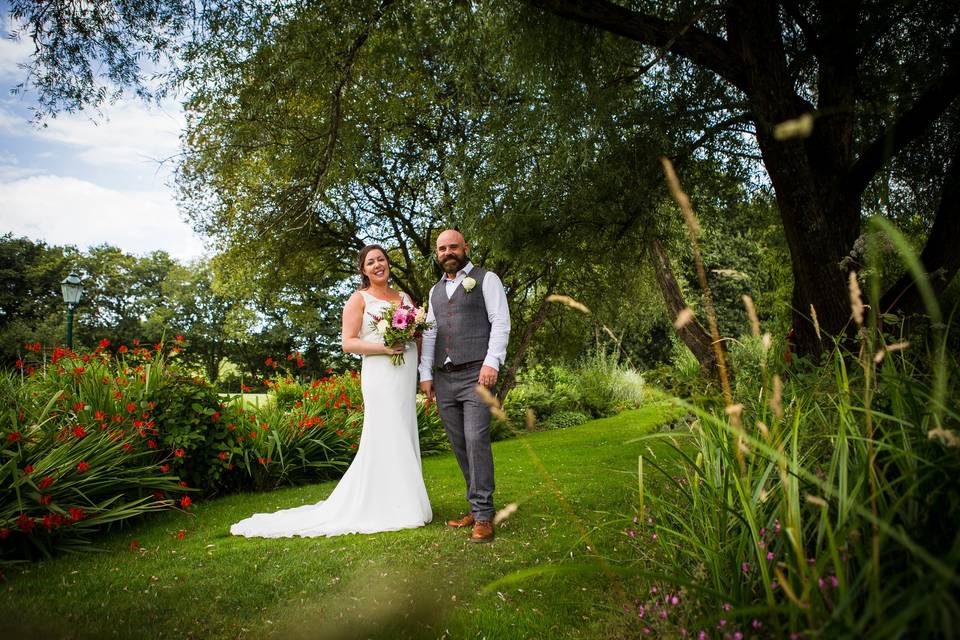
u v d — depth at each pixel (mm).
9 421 3867
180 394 5043
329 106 6406
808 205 4445
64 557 3227
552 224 6137
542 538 3166
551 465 5895
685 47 4598
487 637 1991
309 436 5953
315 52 5492
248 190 10625
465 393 3553
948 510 1204
